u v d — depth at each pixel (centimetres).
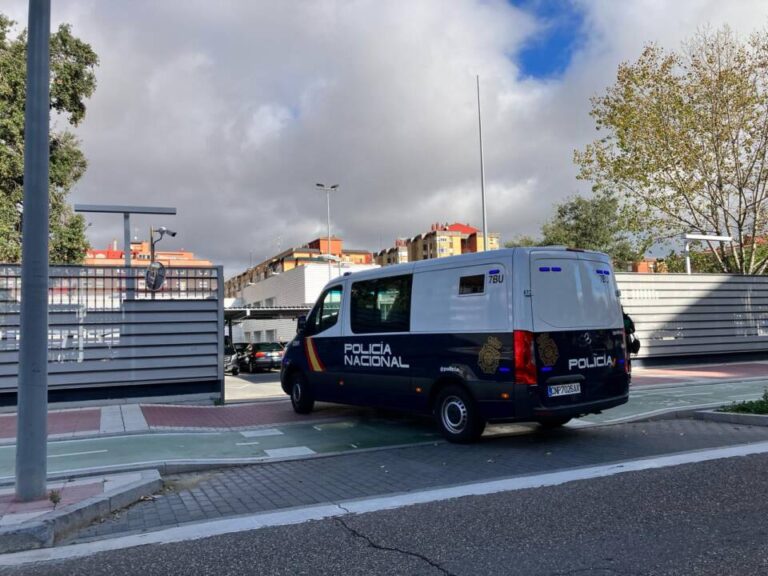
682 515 484
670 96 2333
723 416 941
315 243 9912
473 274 802
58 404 1191
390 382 910
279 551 437
